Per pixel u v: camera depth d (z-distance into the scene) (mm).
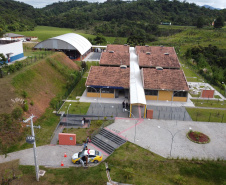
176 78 50781
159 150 30875
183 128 37156
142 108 44531
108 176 26281
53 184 24781
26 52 69562
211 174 26781
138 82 50469
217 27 137125
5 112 33969
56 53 66375
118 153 29984
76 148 31828
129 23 149500
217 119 40938
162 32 140500
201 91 53219
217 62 85938
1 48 50938
